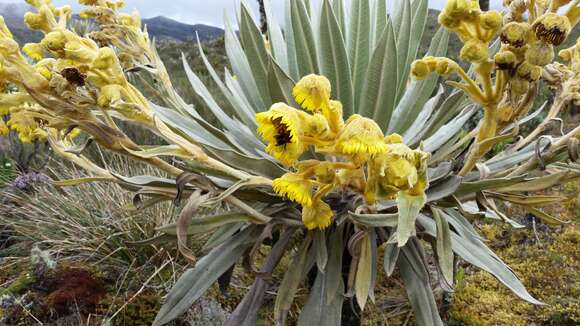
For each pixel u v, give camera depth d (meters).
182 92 2.39
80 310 0.99
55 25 0.52
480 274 1.22
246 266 0.52
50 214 1.47
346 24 0.77
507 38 0.39
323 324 0.52
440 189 0.48
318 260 0.50
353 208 0.54
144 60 0.71
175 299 0.56
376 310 1.09
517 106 0.48
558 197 0.52
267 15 0.76
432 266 1.17
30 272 1.11
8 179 1.85
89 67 0.43
